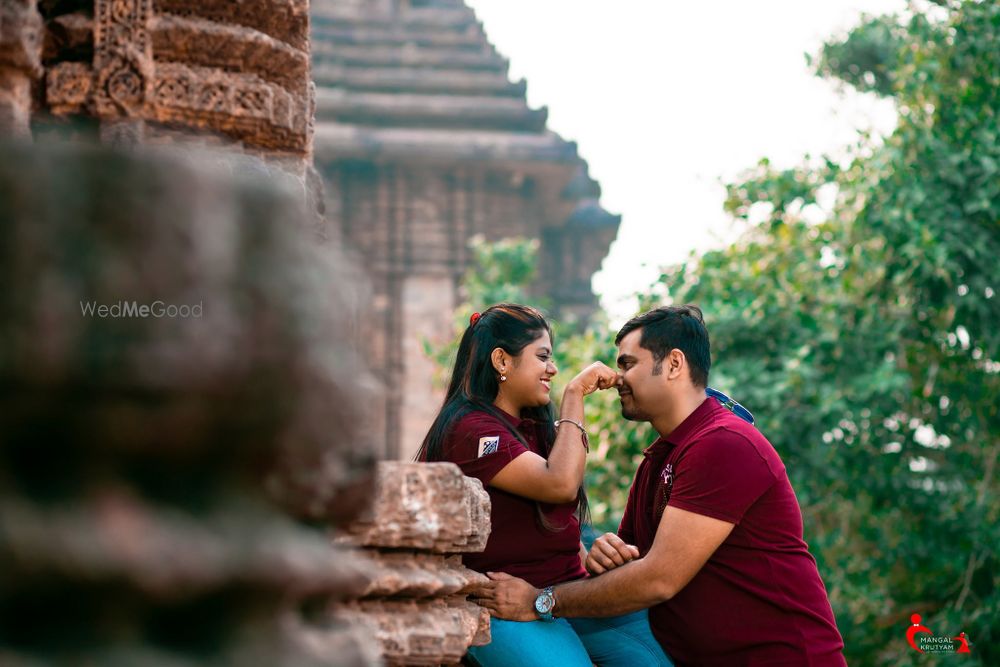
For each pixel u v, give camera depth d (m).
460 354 3.24
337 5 18.50
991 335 8.12
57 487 0.78
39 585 0.73
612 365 8.80
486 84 18.02
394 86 17.88
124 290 0.77
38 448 0.79
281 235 0.90
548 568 3.00
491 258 12.85
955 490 8.69
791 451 8.30
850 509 8.66
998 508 8.51
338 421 0.92
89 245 0.77
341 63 18.00
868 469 8.54
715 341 8.78
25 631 0.75
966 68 8.38
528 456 2.94
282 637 0.87
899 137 8.34
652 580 2.86
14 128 1.89
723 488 2.91
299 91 2.42
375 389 1.12
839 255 8.80
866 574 8.53
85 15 2.24
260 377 0.85
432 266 17.36
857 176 8.69
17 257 0.76
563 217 19.95
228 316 0.82
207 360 0.80
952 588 8.52
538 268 20.38
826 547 8.52
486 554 2.96
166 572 0.77
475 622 2.36
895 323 8.55
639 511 3.26
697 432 3.10
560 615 2.88
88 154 0.80
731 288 9.10
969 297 8.01
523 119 17.58
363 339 1.07
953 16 8.45
